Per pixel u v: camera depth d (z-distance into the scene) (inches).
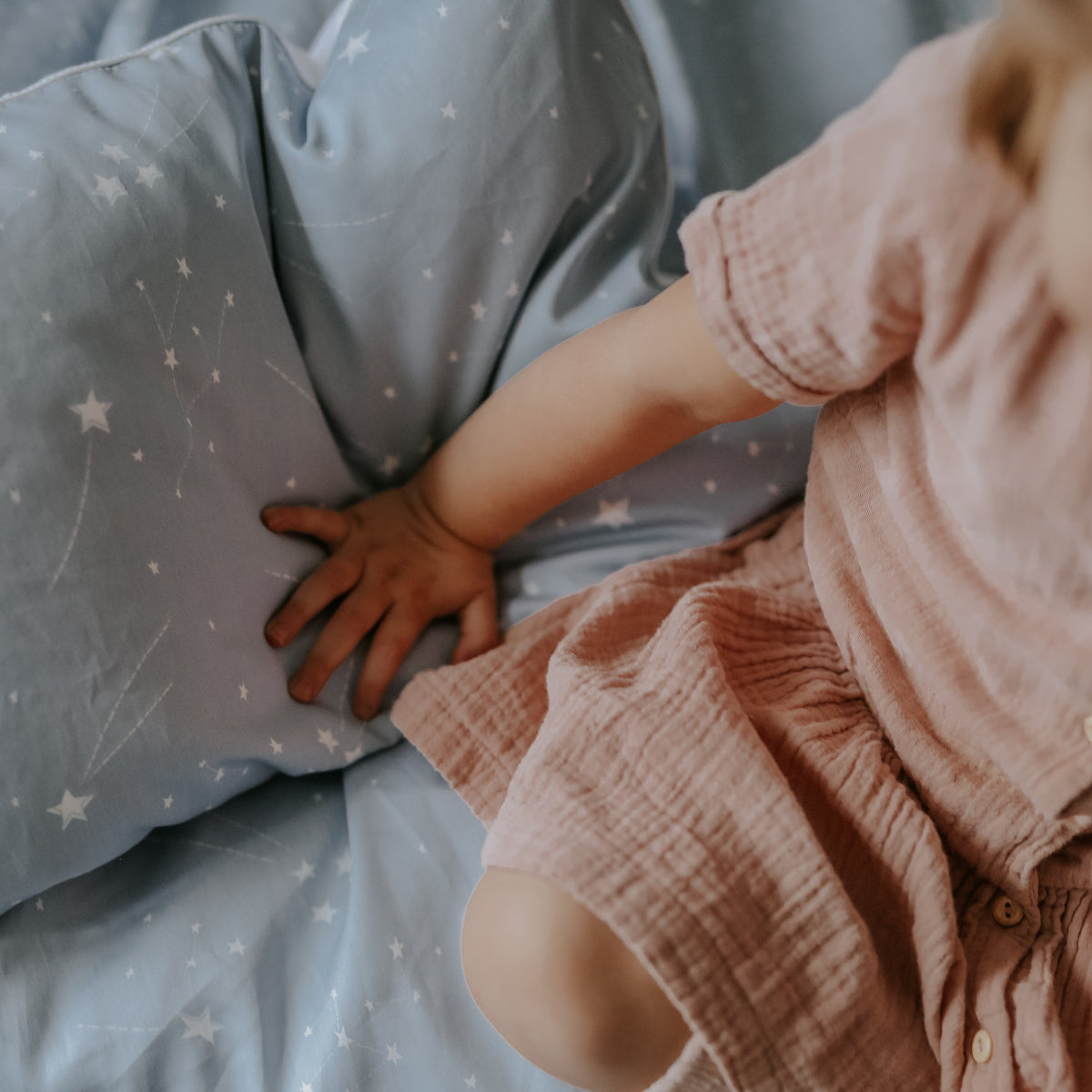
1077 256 16.2
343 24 28.8
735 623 24.2
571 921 19.5
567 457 26.1
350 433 29.3
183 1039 22.9
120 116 24.4
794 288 19.1
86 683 21.5
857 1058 19.8
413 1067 23.0
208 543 23.9
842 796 21.7
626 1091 21.3
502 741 25.2
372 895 24.5
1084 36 15.1
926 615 22.0
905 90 18.0
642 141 29.0
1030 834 21.2
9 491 21.0
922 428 21.1
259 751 24.6
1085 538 18.9
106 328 22.3
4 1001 22.8
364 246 26.9
